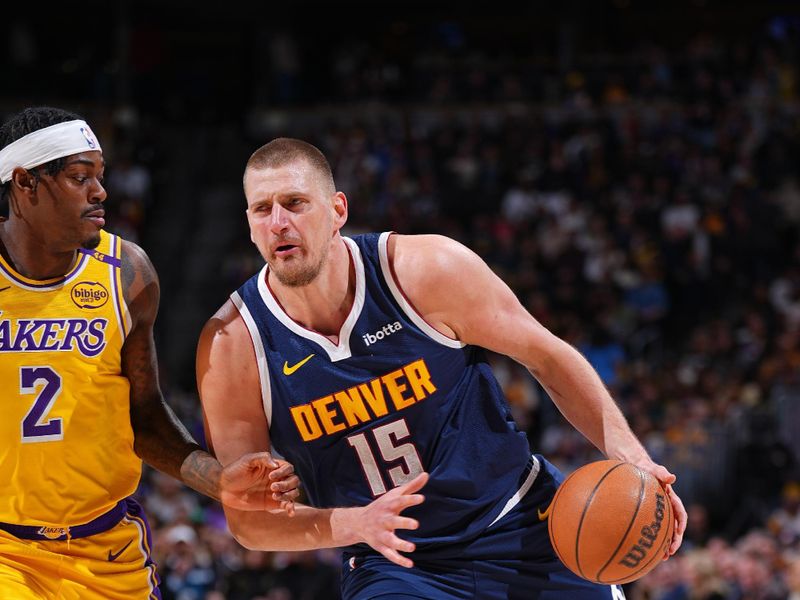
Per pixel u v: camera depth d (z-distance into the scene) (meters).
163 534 10.05
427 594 3.95
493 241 17.08
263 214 3.78
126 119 20.75
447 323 3.93
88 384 3.72
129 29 21.67
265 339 3.95
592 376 4.04
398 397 3.91
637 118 20.20
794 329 15.45
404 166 18.86
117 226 18.28
